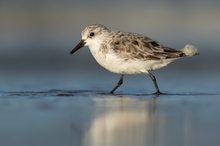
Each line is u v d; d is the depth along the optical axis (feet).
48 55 78.48
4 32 91.40
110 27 96.94
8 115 42.34
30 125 39.19
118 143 34.47
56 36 90.48
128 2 103.76
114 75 68.64
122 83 59.67
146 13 101.24
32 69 71.46
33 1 101.45
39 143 34.71
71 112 43.32
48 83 61.57
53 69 72.08
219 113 42.75
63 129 38.14
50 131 37.65
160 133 36.70
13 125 39.27
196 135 36.14
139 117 41.45
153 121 40.09
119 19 99.25
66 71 70.95
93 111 43.78
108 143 34.50
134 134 36.52
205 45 84.74
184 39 89.45
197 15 100.32
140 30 95.14
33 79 64.39
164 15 100.48
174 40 89.04
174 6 103.55
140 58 52.75
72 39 88.94
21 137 36.11
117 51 53.01
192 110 43.96
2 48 81.35
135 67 53.31
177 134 36.37
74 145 34.24
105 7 102.32
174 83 61.57
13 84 60.13
